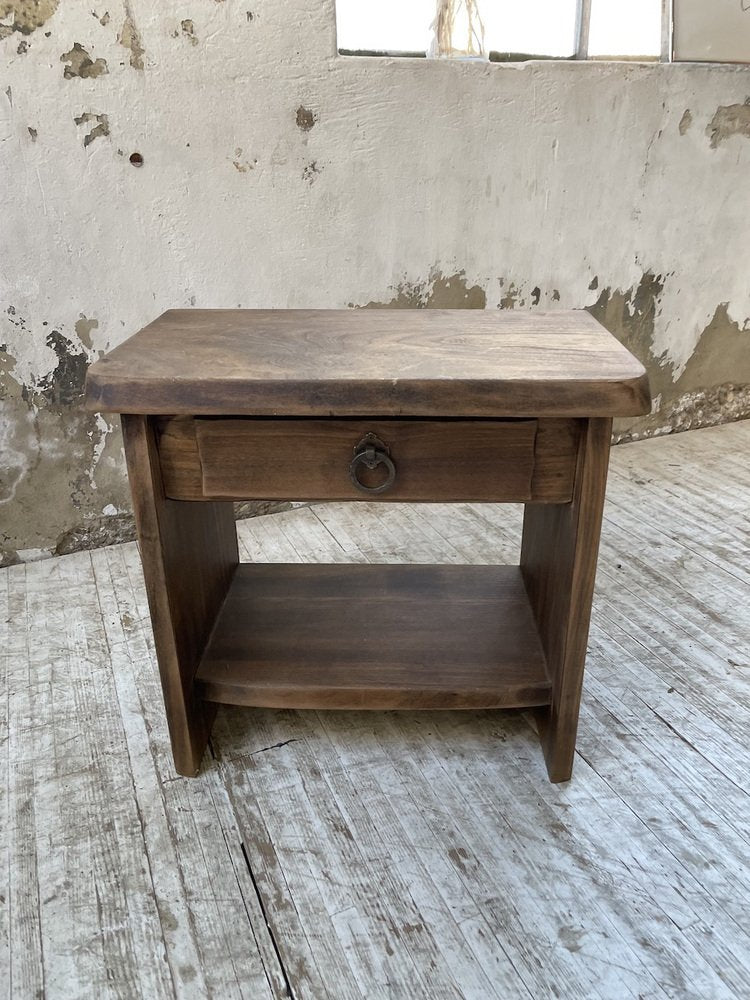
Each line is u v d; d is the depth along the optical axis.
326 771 1.33
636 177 2.45
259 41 1.82
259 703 1.30
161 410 1.00
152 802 1.27
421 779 1.31
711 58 2.39
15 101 1.66
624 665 1.58
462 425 1.05
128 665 1.61
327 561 2.03
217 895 1.10
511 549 2.07
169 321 1.33
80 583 1.95
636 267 2.60
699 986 0.97
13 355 1.86
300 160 1.98
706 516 2.24
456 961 1.00
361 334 1.22
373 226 2.13
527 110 2.19
